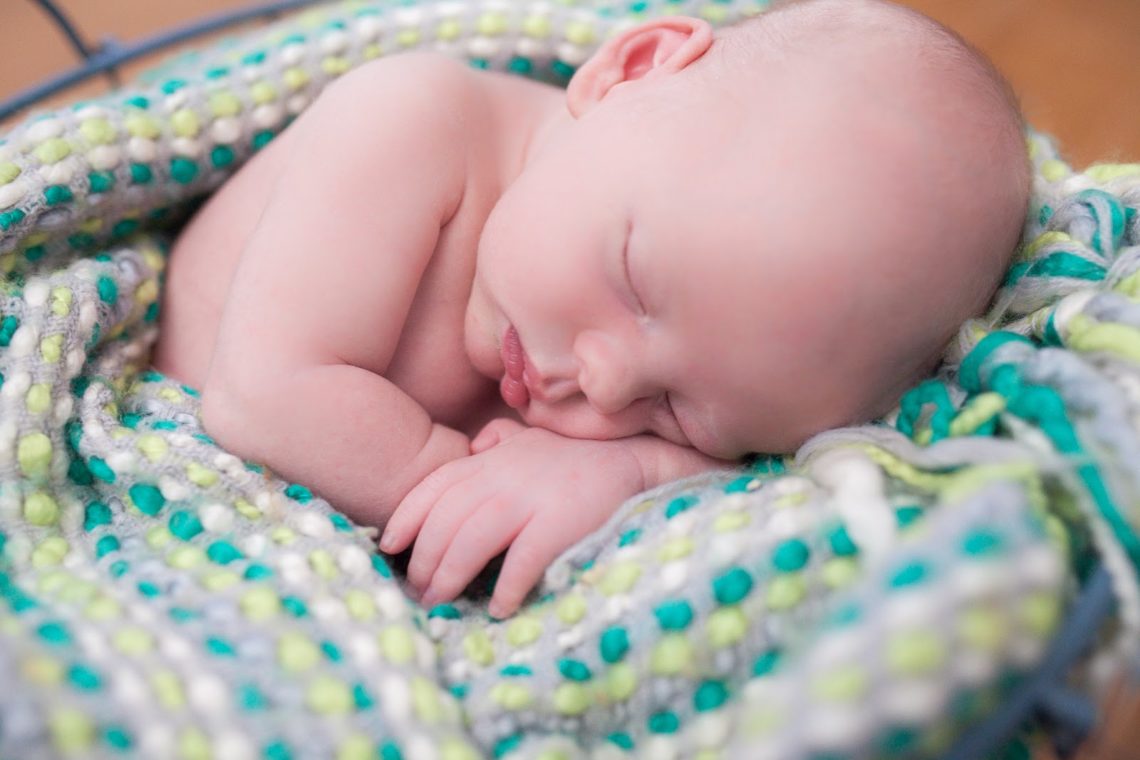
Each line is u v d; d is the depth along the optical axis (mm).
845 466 591
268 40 896
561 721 583
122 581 583
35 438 628
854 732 435
